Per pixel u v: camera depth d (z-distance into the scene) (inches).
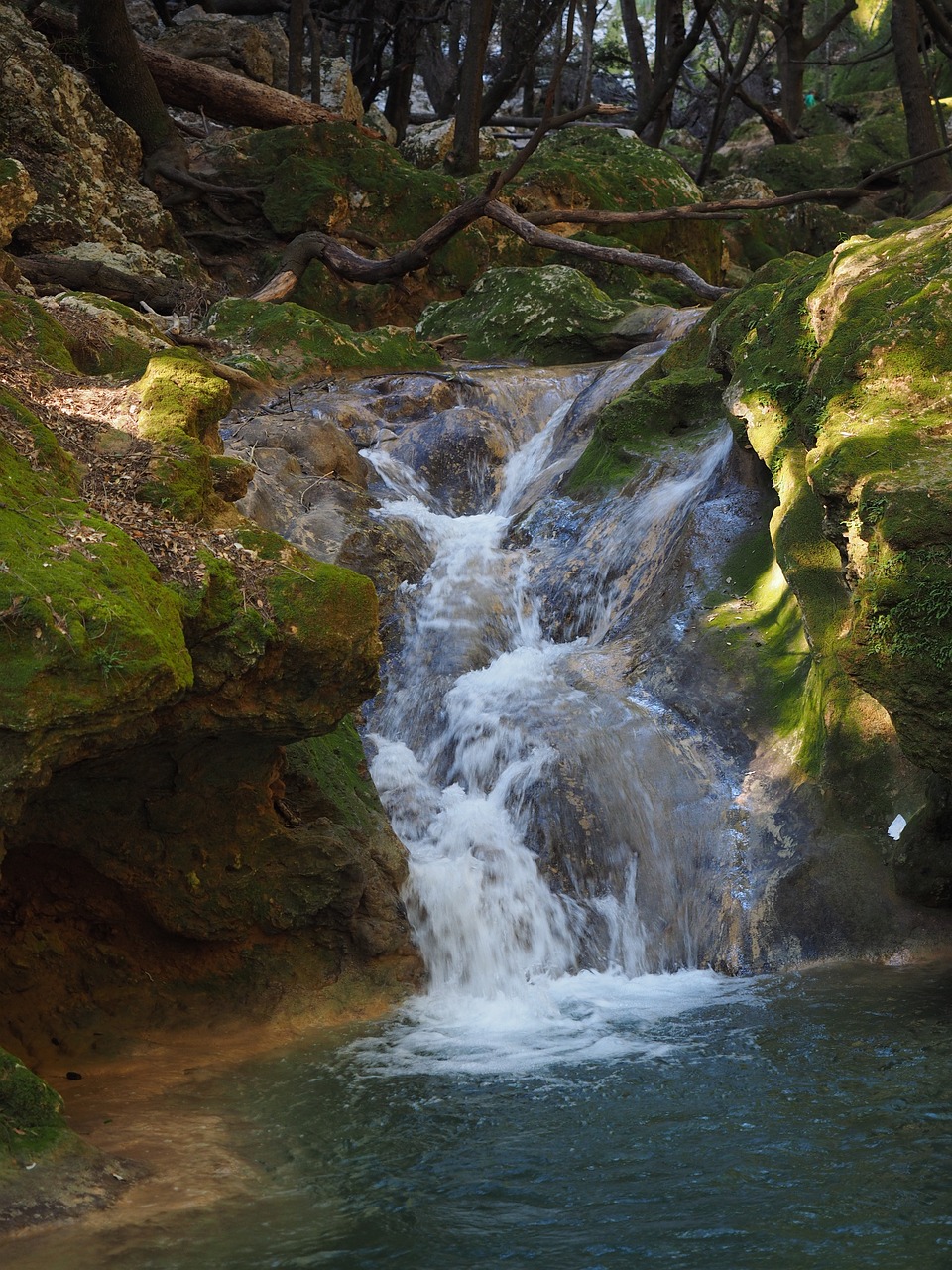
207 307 534.3
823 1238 142.8
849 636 224.4
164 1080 199.3
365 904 245.0
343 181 644.1
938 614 210.1
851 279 285.9
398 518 379.2
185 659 176.2
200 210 637.3
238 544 205.0
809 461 254.1
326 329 487.5
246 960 233.9
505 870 268.4
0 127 553.0
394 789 291.1
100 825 211.2
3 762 154.3
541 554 372.8
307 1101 188.9
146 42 753.0
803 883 257.4
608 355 528.1
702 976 252.8
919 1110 175.9
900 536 214.5
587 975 257.0
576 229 677.9
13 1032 211.2
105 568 173.5
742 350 333.1
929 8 841.5
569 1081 194.4
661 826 276.1
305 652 200.7
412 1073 201.0
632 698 308.8
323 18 900.6
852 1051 200.8
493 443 428.8
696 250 722.2
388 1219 149.9
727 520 338.3
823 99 1267.2
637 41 971.9
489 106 879.7
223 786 219.0
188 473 212.1
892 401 247.9
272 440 387.9
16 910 216.4
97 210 569.6
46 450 195.9
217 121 711.7
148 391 237.3
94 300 413.7
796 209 822.5
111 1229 146.3
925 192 775.1
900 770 262.4
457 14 1051.3
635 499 366.6
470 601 353.1
